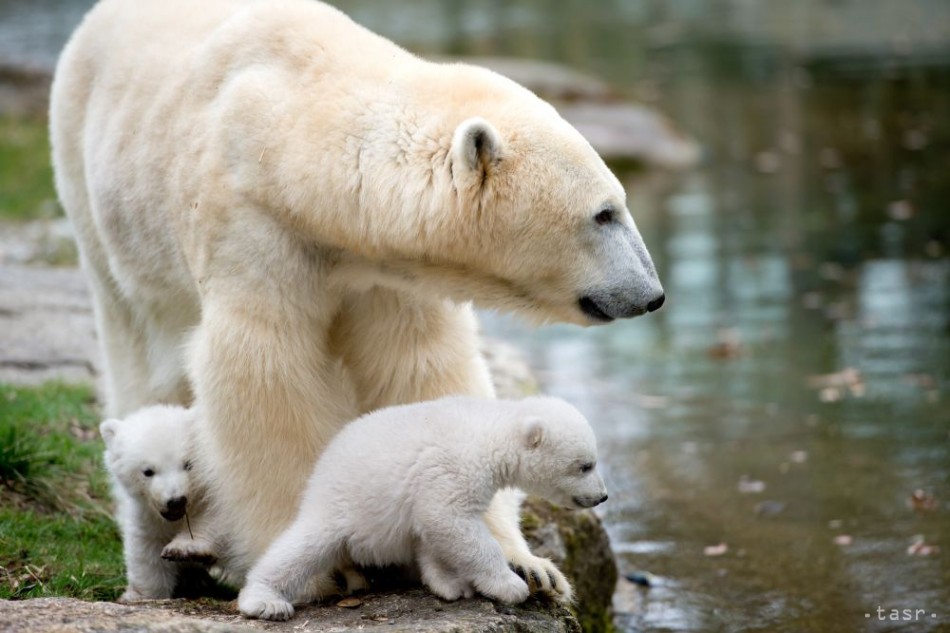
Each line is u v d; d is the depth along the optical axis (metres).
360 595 7.74
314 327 8.13
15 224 21.25
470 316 8.66
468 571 7.27
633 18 51.03
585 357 18.06
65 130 9.98
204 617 7.34
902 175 27.83
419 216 7.76
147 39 9.27
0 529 9.27
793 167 29.45
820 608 10.63
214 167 7.99
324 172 7.75
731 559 11.65
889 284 20.30
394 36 45.88
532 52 43.66
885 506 12.48
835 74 38.41
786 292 20.31
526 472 7.26
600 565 10.55
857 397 15.56
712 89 37.69
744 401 15.79
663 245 23.50
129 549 8.46
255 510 8.04
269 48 8.21
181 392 9.58
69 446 11.07
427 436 7.26
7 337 14.52
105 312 10.00
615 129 31.47
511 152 7.77
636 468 13.86
